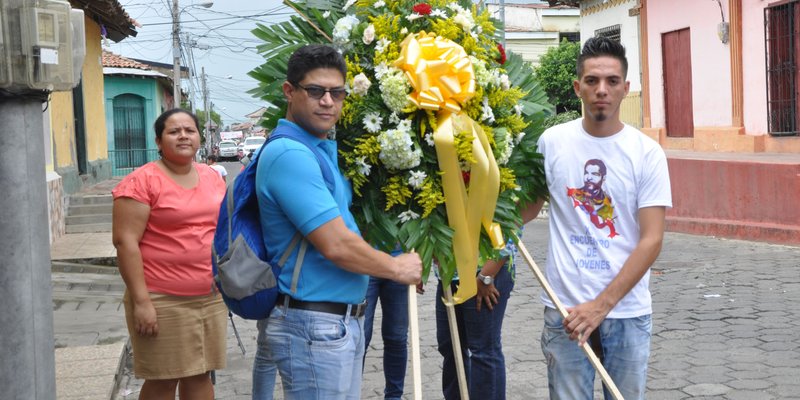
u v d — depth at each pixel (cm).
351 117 321
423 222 327
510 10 3400
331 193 296
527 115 370
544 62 2544
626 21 1828
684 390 527
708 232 1259
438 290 443
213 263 306
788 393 512
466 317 417
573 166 335
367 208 326
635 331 330
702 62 1547
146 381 428
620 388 336
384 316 486
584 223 333
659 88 1694
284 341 295
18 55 339
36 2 343
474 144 324
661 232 325
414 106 318
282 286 294
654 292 830
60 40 358
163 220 412
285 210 284
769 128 1359
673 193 1364
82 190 1650
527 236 1336
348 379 300
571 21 3331
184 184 425
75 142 1650
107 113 2631
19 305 345
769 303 755
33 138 351
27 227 347
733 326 679
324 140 302
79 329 731
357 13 345
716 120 1512
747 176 1192
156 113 2788
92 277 1009
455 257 330
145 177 412
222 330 433
